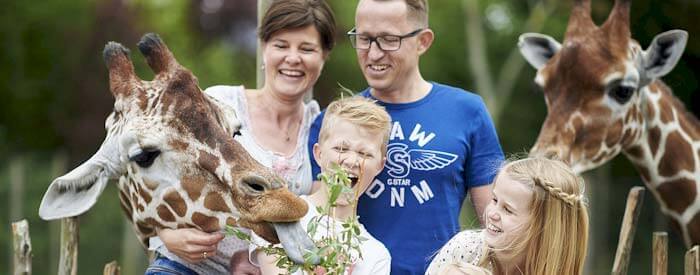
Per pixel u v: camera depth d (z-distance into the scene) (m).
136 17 20.62
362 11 6.74
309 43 6.73
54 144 23.06
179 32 20.47
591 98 8.45
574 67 8.48
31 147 23.17
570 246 5.79
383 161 6.34
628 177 19.62
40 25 22.55
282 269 5.88
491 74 21.69
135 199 6.00
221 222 5.75
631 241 7.35
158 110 5.83
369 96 7.07
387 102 6.93
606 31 8.55
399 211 6.77
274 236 5.60
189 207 5.79
